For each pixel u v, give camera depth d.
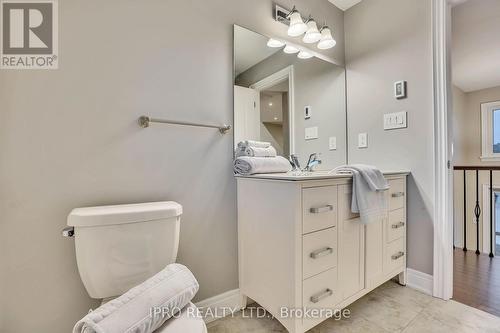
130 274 0.94
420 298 1.54
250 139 1.55
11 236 0.93
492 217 2.94
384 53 1.84
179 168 1.28
